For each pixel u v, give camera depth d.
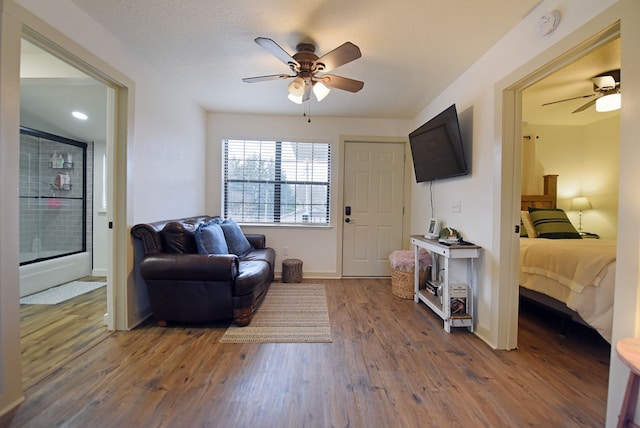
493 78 2.28
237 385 1.71
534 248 2.71
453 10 1.86
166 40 2.27
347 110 3.88
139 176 2.54
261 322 2.61
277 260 4.23
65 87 3.04
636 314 1.24
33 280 3.32
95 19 1.99
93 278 3.97
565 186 4.42
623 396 1.28
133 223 2.45
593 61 2.44
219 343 2.21
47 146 3.89
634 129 1.23
